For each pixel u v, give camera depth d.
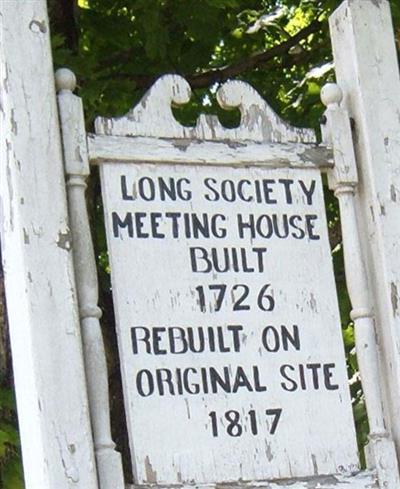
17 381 3.78
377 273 4.16
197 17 5.89
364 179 4.22
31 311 3.71
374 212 4.18
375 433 4.02
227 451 3.84
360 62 4.28
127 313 3.85
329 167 4.21
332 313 4.05
